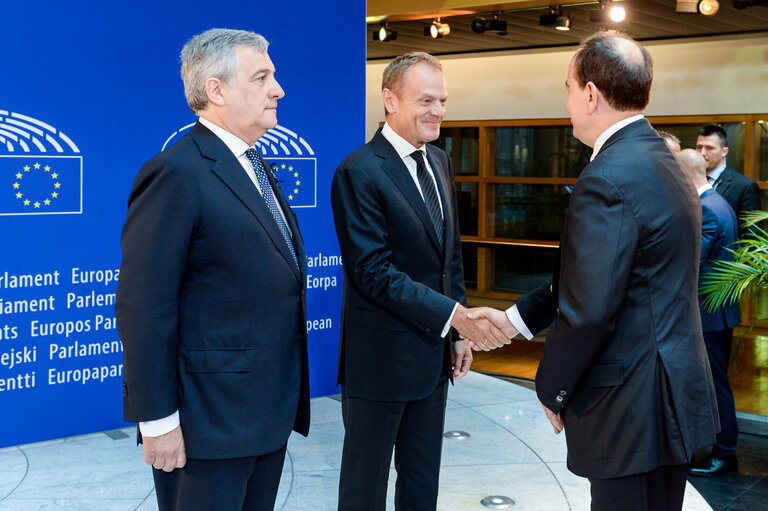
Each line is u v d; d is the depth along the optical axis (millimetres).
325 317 4500
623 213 1812
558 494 3143
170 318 1774
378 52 9977
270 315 1901
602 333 1798
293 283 1958
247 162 1981
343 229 2410
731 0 6586
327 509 2959
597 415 1887
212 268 1844
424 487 2574
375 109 10891
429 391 2473
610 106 1941
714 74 8375
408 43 9141
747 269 3787
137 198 1803
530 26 7816
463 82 10422
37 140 3543
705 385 1899
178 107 3949
